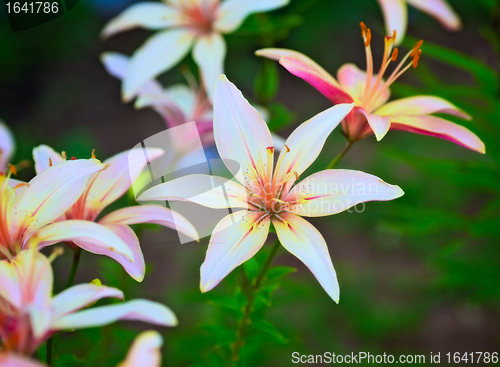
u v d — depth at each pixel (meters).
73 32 2.23
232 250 0.66
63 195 0.66
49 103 2.09
